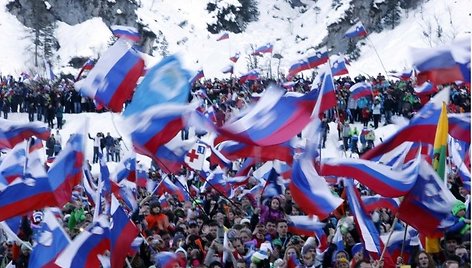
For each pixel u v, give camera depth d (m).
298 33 153.25
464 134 17.83
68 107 66.56
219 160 27.92
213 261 17.39
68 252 15.27
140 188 31.33
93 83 18.72
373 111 56.34
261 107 16.55
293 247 17.53
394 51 132.88
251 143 16.30
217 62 134.00
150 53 140.75
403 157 18.73
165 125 17.00
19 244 19.88
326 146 48.03
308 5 161.75
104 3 140.12
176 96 16.97
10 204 16.11
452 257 15.85
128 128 17.12
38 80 70.94
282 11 159.75
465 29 119.69
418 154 16.58
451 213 15.27
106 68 18.70
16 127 20.38
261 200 23.41
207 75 124.69
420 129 16.11
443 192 15.11
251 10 156.75
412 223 15.32
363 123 56.97
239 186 28.53
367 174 15.52
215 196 27.39
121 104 18.80
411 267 16.28
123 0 141.50
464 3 127.88
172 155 18.17
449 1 129.88
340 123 49.16
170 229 22.09
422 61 14.82
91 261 15.37
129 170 26.55
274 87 16.62
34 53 129.50
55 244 15.41
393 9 142.00
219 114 44.47
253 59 120.50
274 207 21.08
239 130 16.36
